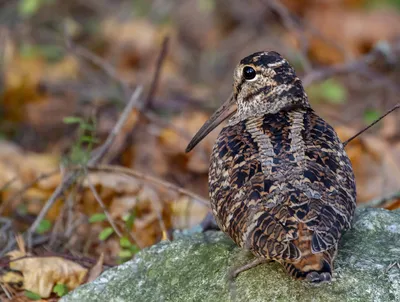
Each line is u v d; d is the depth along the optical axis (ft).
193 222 39.19
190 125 48.91
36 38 60.54
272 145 25.57
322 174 24.48
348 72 51.39
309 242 22.94
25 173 45.01
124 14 64.44
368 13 63.41
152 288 27.78
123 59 61.31
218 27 66.03
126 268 28.78
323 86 54.24
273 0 54.13
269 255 23.20
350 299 25.03
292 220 23.27
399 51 54.80
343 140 45.37
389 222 28.66
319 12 63.72
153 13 65.21
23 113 54.19
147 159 46.78
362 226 28.53
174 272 28.02
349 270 26.00
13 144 48.21
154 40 62.18
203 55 63.36
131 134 45.19
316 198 23.77
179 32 65.57
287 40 62.69
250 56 30.27
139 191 37.45
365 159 45.37
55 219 39.19
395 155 45.37
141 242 35.76
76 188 36.37
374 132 48.78
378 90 55.83
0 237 35.50
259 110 29.91
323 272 22.57
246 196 24.32
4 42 57.82
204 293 26.66
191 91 57.16
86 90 54.29
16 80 54.65
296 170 24.52
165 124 45.88
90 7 64.69
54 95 55.11
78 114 52.95
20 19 61.00
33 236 36.81
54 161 46.55
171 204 37.09
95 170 36.88
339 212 23.75
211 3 63.26
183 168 47.06
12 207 40.14
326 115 50.55
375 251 27.14
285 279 25.70
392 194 35.47
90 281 29.43
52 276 31.73
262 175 24.58
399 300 25.09
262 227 23.52
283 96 29.66
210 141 47.62
